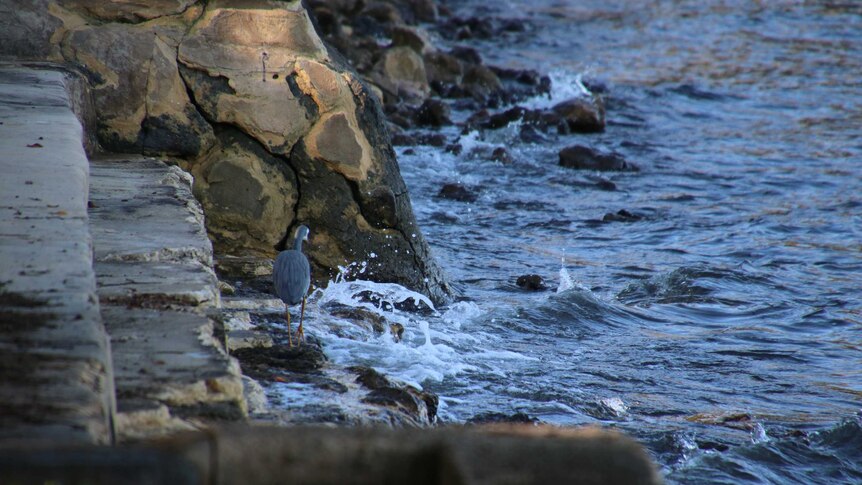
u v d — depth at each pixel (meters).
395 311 39.62
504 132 83.25
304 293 26.45
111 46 38.44
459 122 87.62
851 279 50.28
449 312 41.03
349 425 21.58
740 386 34.81
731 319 43.44
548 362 35.56
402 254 41.47
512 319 40.41
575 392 32.38
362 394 24.08
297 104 39.47
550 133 85.06
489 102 96.12
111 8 38.72
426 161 74.06
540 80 105.38
